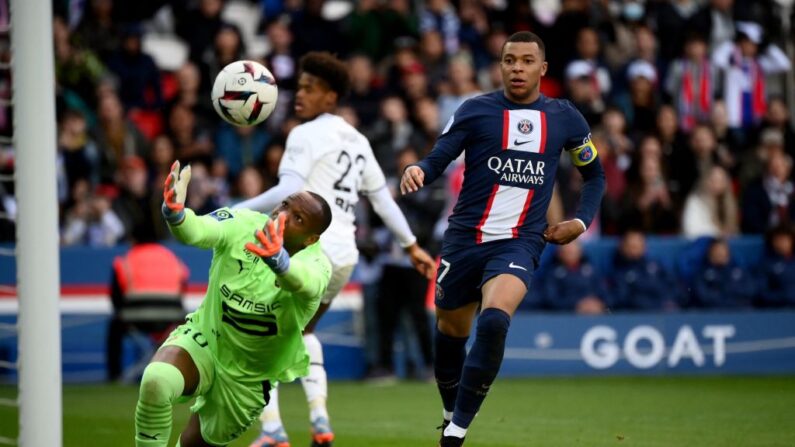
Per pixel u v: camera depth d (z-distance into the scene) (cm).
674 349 4603
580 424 3016
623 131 5097
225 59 5066
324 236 2486
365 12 5469
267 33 5378
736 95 5422
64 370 4206
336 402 3612
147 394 1756
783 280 4756
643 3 5850
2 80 4669
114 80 5075
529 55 2247
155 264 4047
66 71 4878
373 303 4294
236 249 1827
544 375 4484
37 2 1827
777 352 4684
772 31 5828
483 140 2244
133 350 4225
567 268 4584
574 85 5103
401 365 4453
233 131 4847
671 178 5069
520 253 2205
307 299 1786
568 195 4722
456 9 5859
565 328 4528
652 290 4625
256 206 2402
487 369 2083
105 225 4431
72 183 4600
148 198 4516
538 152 2242
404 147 4412
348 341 4428
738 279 4731
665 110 5150
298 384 4206
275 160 4466
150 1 5550
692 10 5991
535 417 3173
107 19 5334
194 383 1825
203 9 5294
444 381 2408
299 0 5609
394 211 2605
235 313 1814
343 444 2684
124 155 4756
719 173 4988
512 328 4478
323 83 2547
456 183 4378
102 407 3412
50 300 1836
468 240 2256
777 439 2697
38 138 1830
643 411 3306
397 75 5162
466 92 5031
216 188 4481
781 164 5041
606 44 5506
